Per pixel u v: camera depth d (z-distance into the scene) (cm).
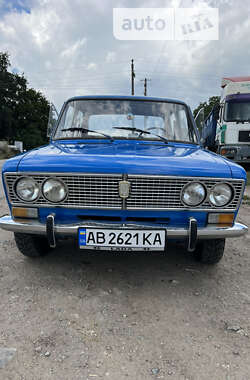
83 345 158
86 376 137
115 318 184
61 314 186
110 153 214
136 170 192
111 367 143
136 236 196
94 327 174
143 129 291
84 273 245
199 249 261
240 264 275
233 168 201
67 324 176
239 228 205
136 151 227
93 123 295
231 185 197
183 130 301
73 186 198
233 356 152
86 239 198
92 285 225
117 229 195
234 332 172
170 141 285
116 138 278
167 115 303
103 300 204
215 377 138
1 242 314
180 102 317
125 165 193
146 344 160
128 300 206
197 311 194
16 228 205
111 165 193
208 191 198
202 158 216
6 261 265
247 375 139
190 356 151
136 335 168
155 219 207
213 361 148
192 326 178
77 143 265
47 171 194
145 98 312
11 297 205
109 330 172
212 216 204
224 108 959
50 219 196
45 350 153
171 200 199
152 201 199
